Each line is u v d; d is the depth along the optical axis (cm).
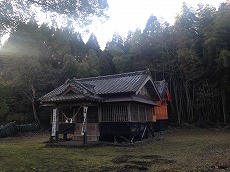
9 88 2244
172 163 881
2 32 867
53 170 811
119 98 1552
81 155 1118
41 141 1772
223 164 815
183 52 2781
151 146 1457
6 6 813
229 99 2742
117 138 1619
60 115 1723
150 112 2020
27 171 803
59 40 2612
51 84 2812
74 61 3061
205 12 3072
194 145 1434
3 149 1338
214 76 2708
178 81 3055
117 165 870
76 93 1488
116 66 3300
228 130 2358
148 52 3266
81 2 903
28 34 907
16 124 2502
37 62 2698
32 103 2672
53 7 887
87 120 1655
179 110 2964
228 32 2538
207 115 2844
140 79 1684
